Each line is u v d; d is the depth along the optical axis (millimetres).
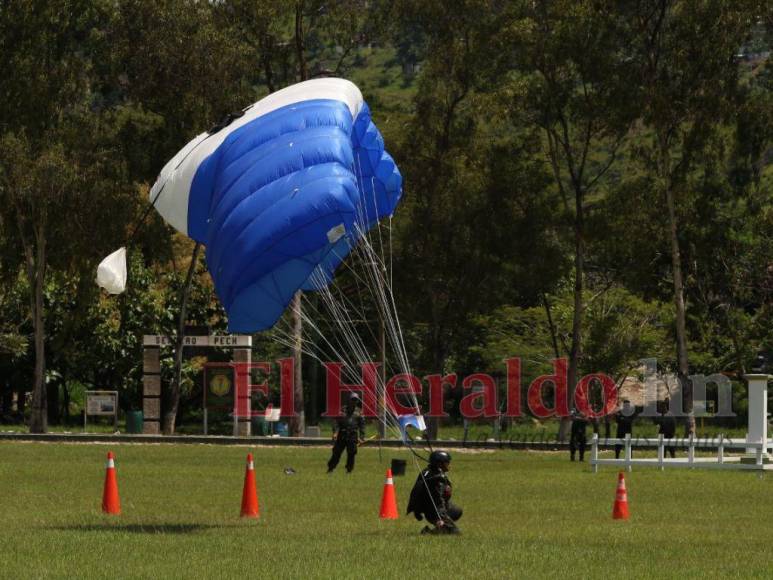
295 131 72500
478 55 184375
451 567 51688
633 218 186125
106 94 191875
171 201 75688
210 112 184000
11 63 184625
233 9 192875
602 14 171750
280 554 55312
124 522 69750
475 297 194250
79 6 185375
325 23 197125
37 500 83562
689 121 178625
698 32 169000
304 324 197375
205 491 91062
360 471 114750
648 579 49344
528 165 191125
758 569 52719
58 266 191375
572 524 71438
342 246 80125
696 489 98312
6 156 177375
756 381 123438
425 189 194500
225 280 68625
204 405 180125
